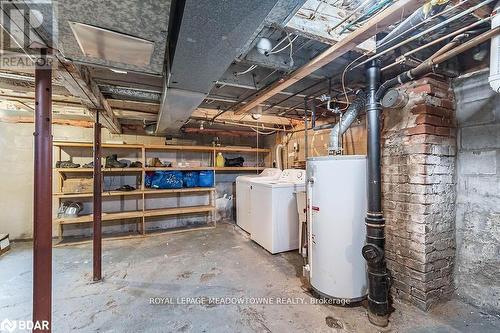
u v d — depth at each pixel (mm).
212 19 994
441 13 1190
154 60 1429
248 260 2984
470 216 1937
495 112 1795
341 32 1441
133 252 3271
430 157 1867
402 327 1710
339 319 1829
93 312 1936
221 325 1780
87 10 959
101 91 2449
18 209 3729
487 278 1837
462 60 1939
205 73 1537
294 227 3291
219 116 3637
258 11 945
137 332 1710
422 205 1849
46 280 1317
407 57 1671
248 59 1715
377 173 1838
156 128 3846
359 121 2877
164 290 2275
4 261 2951
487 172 1843
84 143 3744
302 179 3471
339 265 2000
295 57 1859
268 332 1701
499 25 1163
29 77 1928
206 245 3553
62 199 3916
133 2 915
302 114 3635
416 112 1896
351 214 1974
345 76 2141
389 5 1228
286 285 2357
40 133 1301
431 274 1879
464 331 1652
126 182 4324
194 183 4602
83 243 3631
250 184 3875
